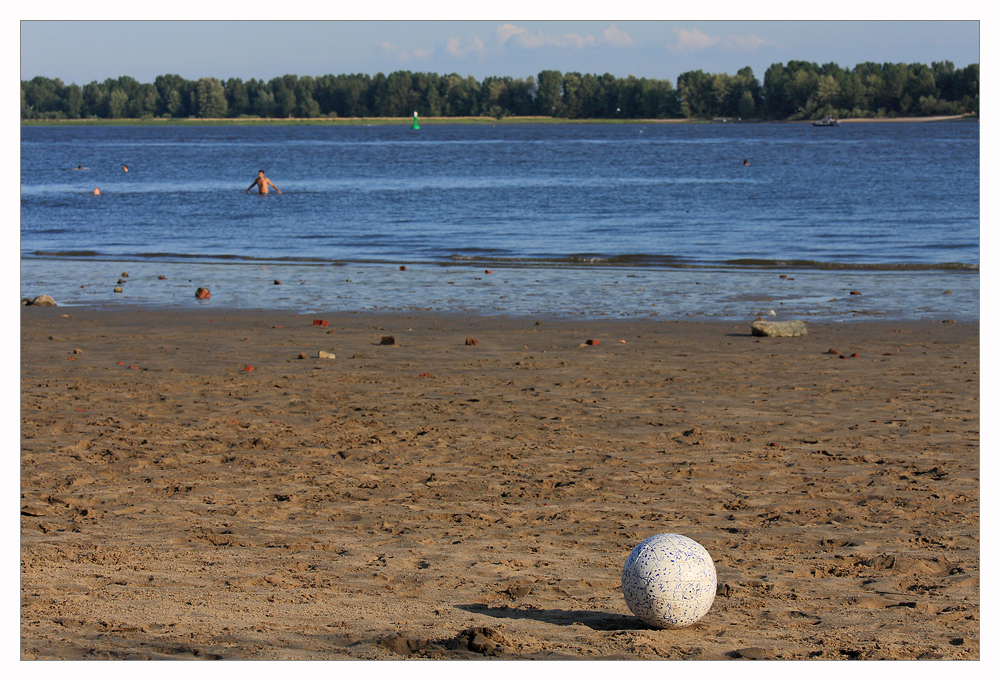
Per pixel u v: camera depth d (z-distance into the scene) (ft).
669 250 107.04
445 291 80.74
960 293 77.77
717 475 33.45
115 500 30.37
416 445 37.27
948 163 264.93
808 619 21.33
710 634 20.48
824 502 30.40
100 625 20.20
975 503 30.12
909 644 19.79
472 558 25.39
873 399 44.98
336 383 48.57
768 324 61.41
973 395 45.50
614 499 30.83
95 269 95.81
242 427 40.01
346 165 289.53
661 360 54.39
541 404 44.16
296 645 19.24
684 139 486.79
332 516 29.04
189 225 135.74
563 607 22.08
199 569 24.23
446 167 277.44
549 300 75.87
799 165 269.23
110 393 46.01
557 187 199.21
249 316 69.36
